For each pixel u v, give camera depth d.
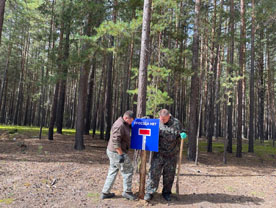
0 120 28.97
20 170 5.97
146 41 6.20
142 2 9.09
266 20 14.61
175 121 4.37
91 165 7.31
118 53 8.95
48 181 5.14
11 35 20.86
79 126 10.80
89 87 19.52
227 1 14.77
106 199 4.18
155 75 7.45
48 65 12.84
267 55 23.14
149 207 3.89
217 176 7.14
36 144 11.34
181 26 11.29
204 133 27.84
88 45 10.06
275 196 4.96
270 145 20.64
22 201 3.89
